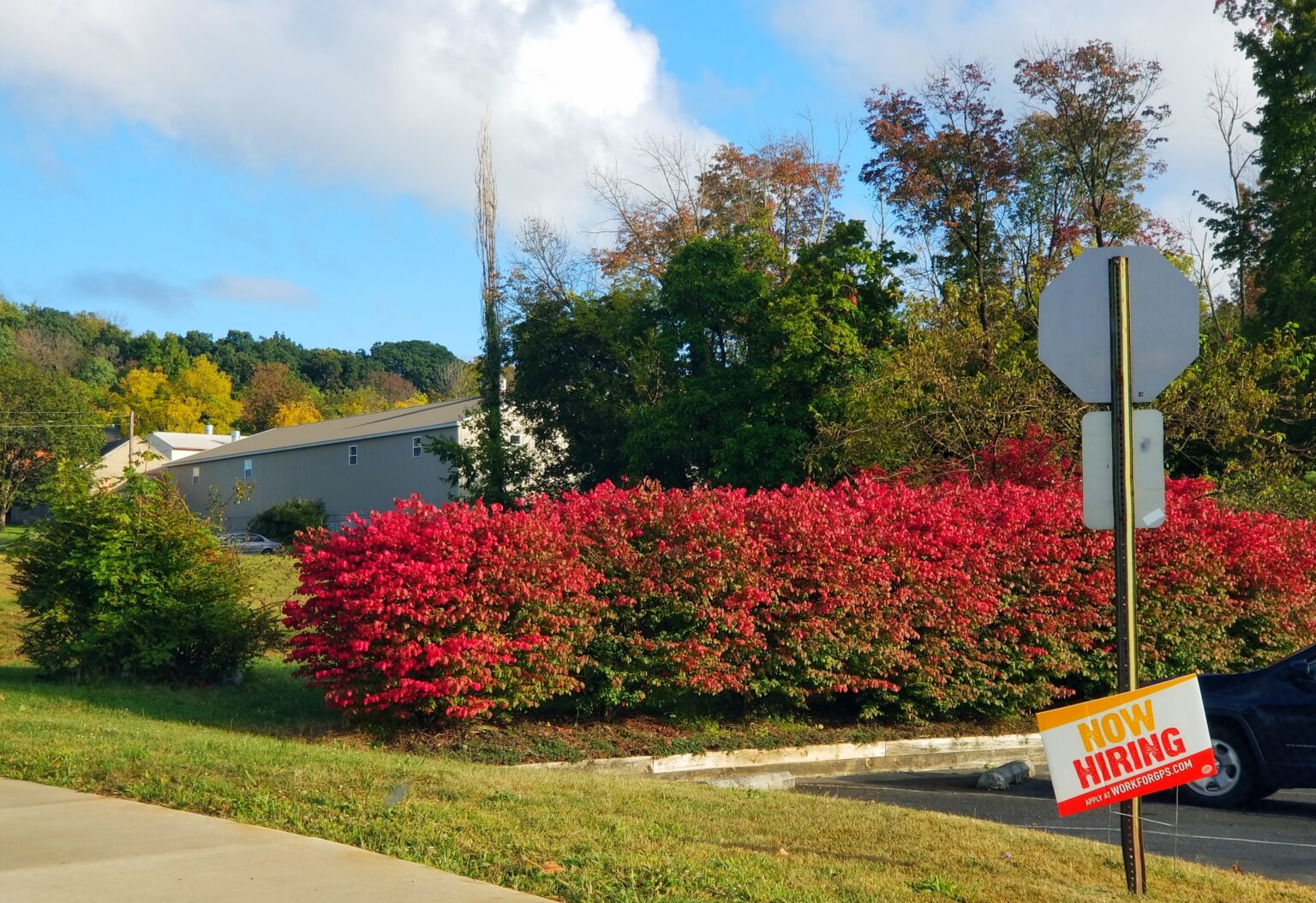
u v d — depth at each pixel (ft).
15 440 208.74
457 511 39.65
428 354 494.18
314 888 19.07
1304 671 33.88
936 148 116.78
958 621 46.32
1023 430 68.23
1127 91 117.08
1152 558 51.34
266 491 207.82
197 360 331.77
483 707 38.83
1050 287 21.40
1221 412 71.05
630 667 42.80
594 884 19.75
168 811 24.77
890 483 69.82
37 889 18.86
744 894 19.52
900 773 42.45
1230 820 32.48
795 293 96.94
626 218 136.98
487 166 132.67
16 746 31.65
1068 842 25.40
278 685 50.67
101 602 48.60
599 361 124.67
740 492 46.09
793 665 44.68
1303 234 99.50
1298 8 99.76
